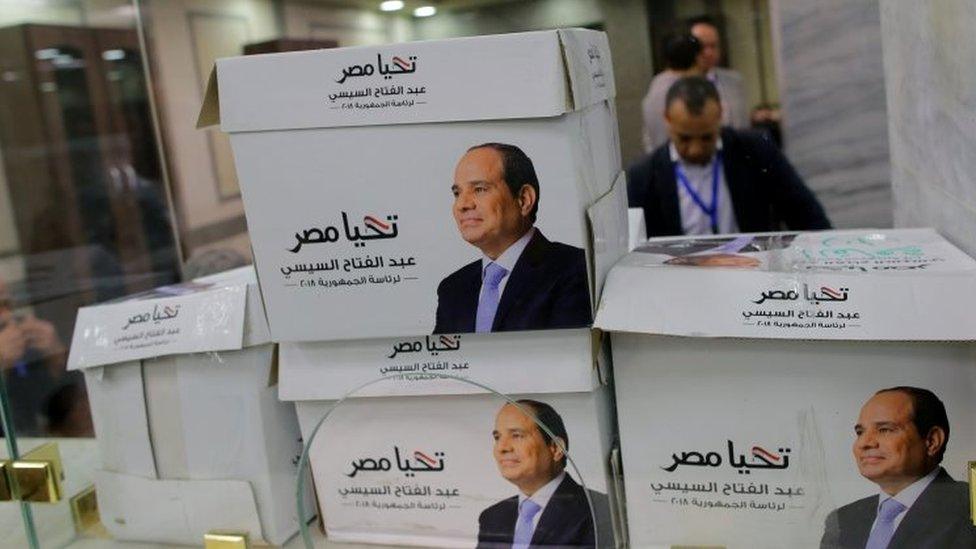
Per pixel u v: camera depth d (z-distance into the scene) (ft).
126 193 6.25
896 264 1.87
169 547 2.37
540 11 5.64
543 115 1.73
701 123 5.49
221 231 5.50
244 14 6.07
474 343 1.95
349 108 1.82
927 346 1.69
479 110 1.76
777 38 5.57
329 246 1.92
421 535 2.13
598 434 1.93
